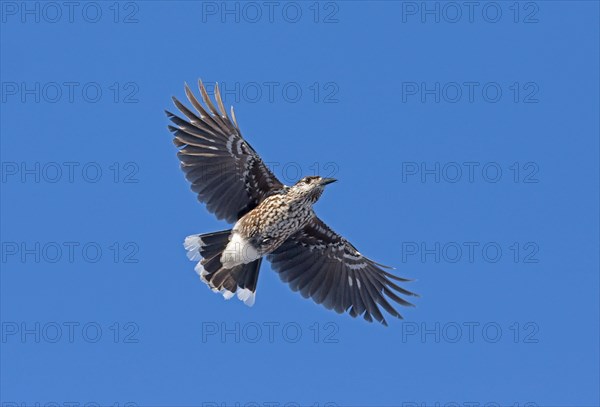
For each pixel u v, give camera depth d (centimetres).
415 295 1934
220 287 1814
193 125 1783
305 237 1919
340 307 1945
